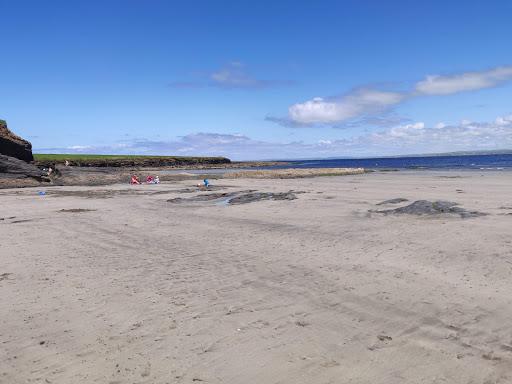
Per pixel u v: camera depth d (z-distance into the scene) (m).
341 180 46.97
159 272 10.12
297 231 15.08
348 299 7.96
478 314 7.05
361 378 5.19
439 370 5.32
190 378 5.30
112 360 5.81
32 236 15.21
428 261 10.42
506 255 10.67
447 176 47.59
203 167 120.88
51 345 6.32
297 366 5.52
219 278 9.52
